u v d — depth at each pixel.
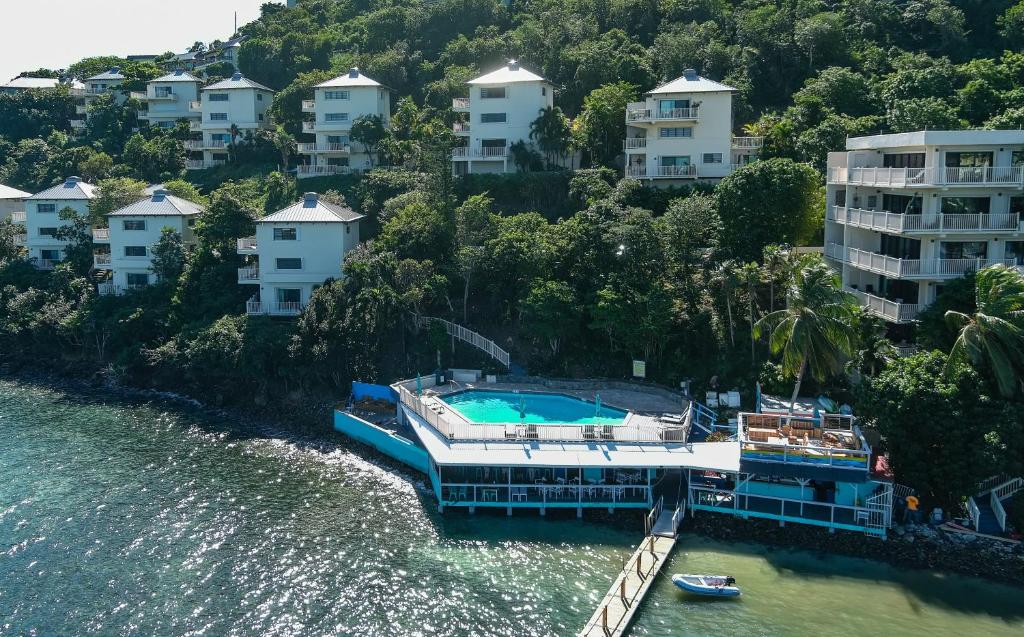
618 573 40.41
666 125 79.56
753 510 44.38
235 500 49.12
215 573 40.88
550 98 90.31
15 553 42.91
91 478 52.56
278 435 60.28
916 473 42.03
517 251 64.81
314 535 44.66
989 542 41.12
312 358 63.34
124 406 67.88
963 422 41.06
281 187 95.88
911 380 42.38
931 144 51.66
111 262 84.12
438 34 123.69
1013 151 52.06
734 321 59.34
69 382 74.88
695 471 48.19
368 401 60.34
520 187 81.06
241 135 111.00
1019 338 42.12
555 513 46.69
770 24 99.81
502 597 38.59
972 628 35.47
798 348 46.09
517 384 61.06
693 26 104.00
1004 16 94.44
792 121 79.25
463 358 64.12
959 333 46.19
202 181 107.38
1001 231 51.41
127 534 44.91
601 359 61.56
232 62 144.38
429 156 77.25
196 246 83.38
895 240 57.34
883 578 39.38
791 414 47.78
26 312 82.31
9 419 64.62
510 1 132.88
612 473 46.97
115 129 123.75
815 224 63.00
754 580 39.44
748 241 61.09
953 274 51.88
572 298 60.47
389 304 63.41
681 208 63.03
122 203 90.38
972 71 82.38
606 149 86.06
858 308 47.53
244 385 67.12
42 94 137.62
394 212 78.25
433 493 49.59
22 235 98.00
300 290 73.31
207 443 58.97
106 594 39.12
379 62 114.44
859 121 75.56
